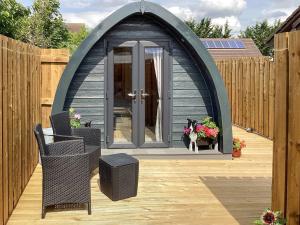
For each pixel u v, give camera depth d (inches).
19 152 185.8
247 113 415.5
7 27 367.2
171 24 259.1
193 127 278.5
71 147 191.2
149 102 289.3
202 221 159.9
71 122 265.9
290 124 122.2
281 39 127.7
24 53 200.8
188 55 289.4
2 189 148.1
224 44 752.3
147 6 258.7
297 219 118.9
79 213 168.7
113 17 258.4
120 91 287.7
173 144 293.3
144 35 284.7
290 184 122.9
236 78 448.1
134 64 285.6
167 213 169.0
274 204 134.8
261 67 376.5
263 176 231.5
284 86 126.6
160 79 289.3
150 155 274.2
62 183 163.9
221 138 277.7
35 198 187.3
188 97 291.9
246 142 345.1
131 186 189.5
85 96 288.0
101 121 289.3
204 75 288.5
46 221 159.2
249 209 173.8
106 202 183.2
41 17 578.9
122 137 290.2
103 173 193.5
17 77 180.9
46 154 173.9
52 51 271.1
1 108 146.1
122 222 158.6
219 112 274.7
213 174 235.3
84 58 283.7
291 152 122.0
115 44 284.2
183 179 223.3
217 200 186.4
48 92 273.0
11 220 159.8
